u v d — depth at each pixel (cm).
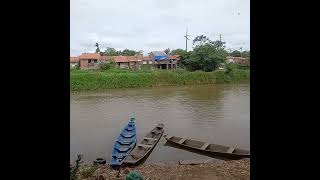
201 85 4181
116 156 973
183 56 5519
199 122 1745
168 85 4169
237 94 3131
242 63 6338
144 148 1134
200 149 1110
